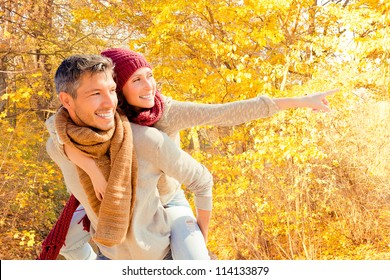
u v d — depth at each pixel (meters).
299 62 8.66
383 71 9.12
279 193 8.73
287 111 8.00
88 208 2.27
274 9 8.29
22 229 10.55
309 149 7.71
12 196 9.77
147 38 8.86
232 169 8.30
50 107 10.71
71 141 2.04
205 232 2.42
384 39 8.88
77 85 1.96
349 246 9.84
